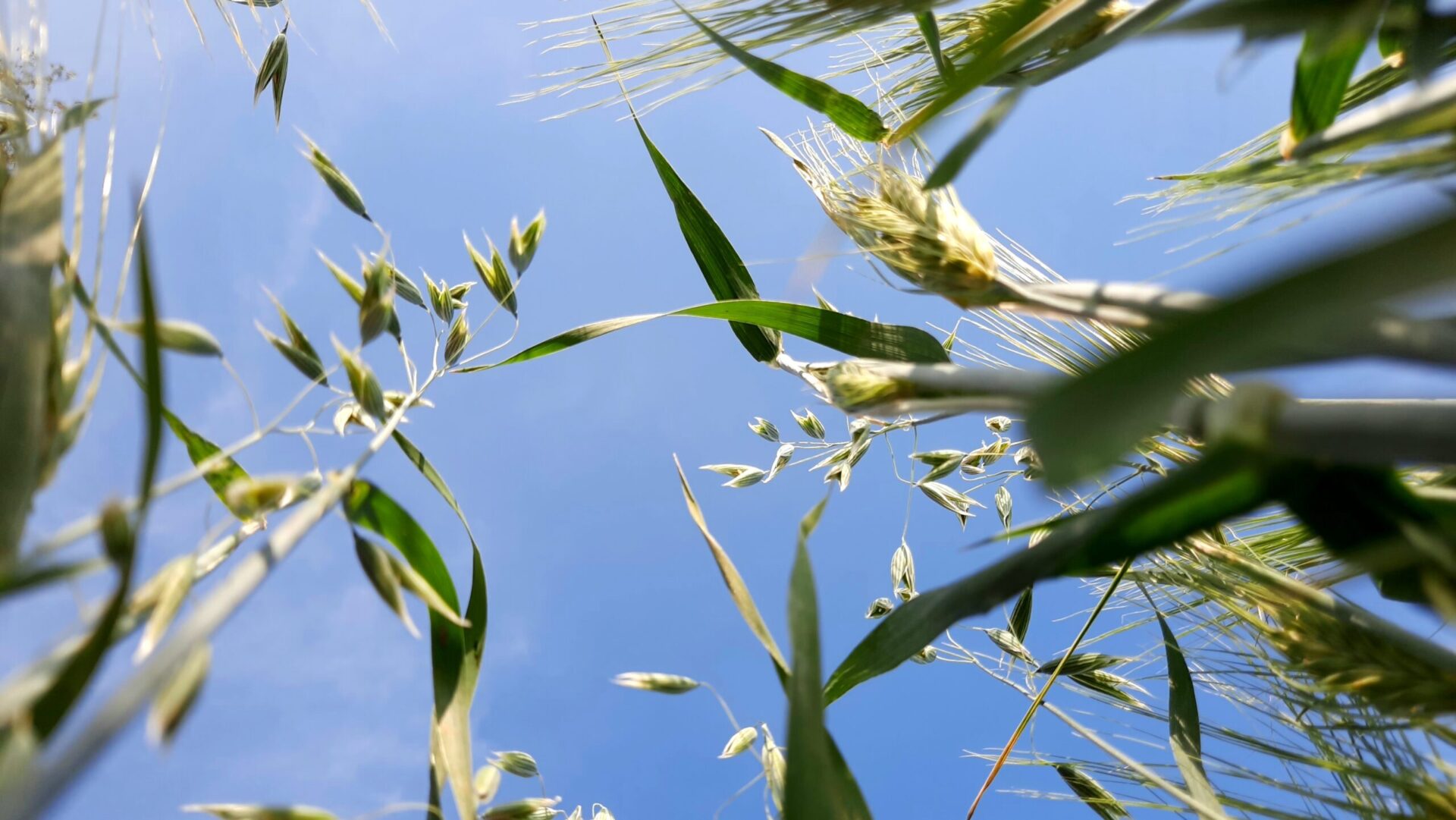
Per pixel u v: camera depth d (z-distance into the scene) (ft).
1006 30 0.57
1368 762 0.63
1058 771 0.92
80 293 0.52
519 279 0.83
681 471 0.76
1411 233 0.22
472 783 0.63
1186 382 0.26
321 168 0.77
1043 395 0.26
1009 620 1.07
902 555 1.19
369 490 0.66
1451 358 0.33
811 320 0.86
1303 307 0.24
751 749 0.71
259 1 0.91
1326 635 0.61
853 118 0.81
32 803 0.32
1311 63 0.60
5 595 0.36
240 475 0.71
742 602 0.71
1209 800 0.70
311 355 0.65
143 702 0.36
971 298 0.61
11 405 0.45
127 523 0.38
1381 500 0.48
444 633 0.67
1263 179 0.65
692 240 0.99
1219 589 0.69
